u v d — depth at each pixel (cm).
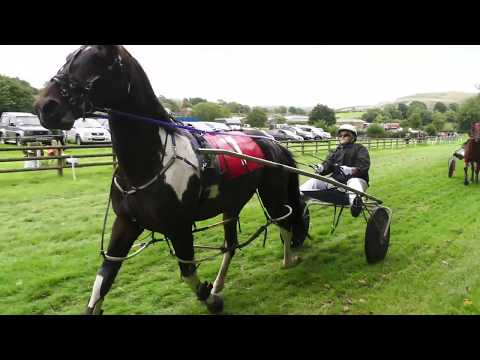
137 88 279
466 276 442
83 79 250
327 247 546
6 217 664
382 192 973
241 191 377
